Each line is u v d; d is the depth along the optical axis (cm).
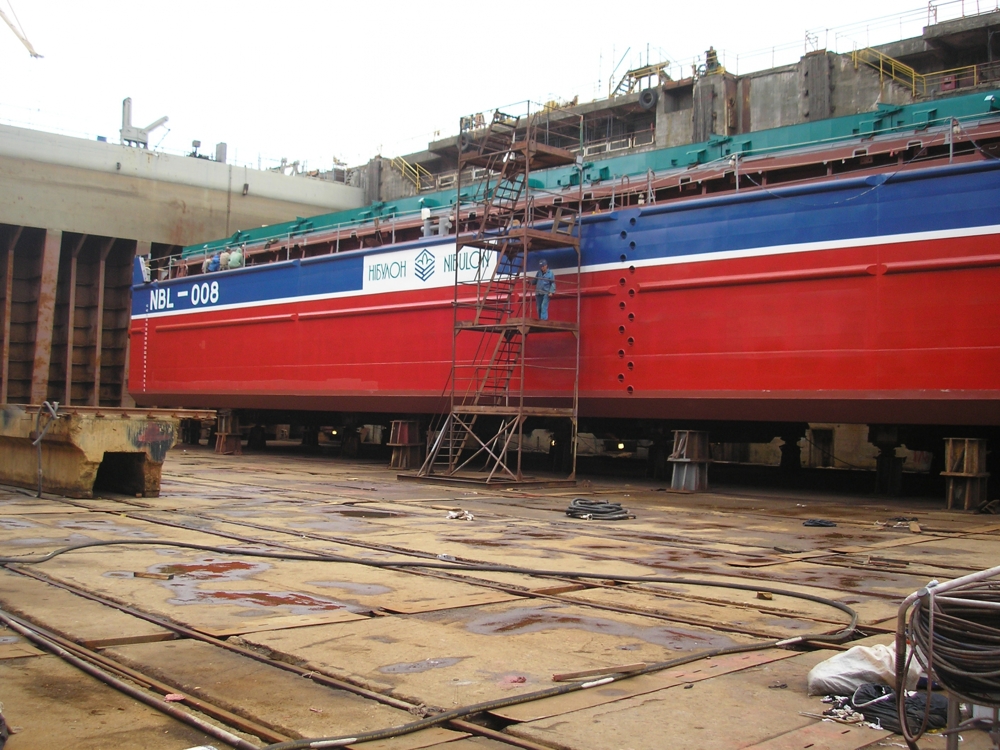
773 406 1944
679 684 577
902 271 1784
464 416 2600
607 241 2228
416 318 2650
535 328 2191
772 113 4359
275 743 465
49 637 660
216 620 722
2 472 1800
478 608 788
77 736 473
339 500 1719
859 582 945
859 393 1827
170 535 1195
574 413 2191
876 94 4034
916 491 2111
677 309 2094
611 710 526
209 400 3412
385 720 505
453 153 5806
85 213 4656
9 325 4562
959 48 3969
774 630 723
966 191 1722
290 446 3984
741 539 1277
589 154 5112
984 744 480
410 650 645
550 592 864
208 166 5094
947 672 418
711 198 2052
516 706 530
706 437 2081
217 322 3378
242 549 1071
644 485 2191
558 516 1528
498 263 2230
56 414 1591
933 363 1744
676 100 4825
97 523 1296
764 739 482
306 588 861
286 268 3097
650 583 926
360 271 2828
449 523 1397
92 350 4825
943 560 1095
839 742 478
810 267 1900
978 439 1700
